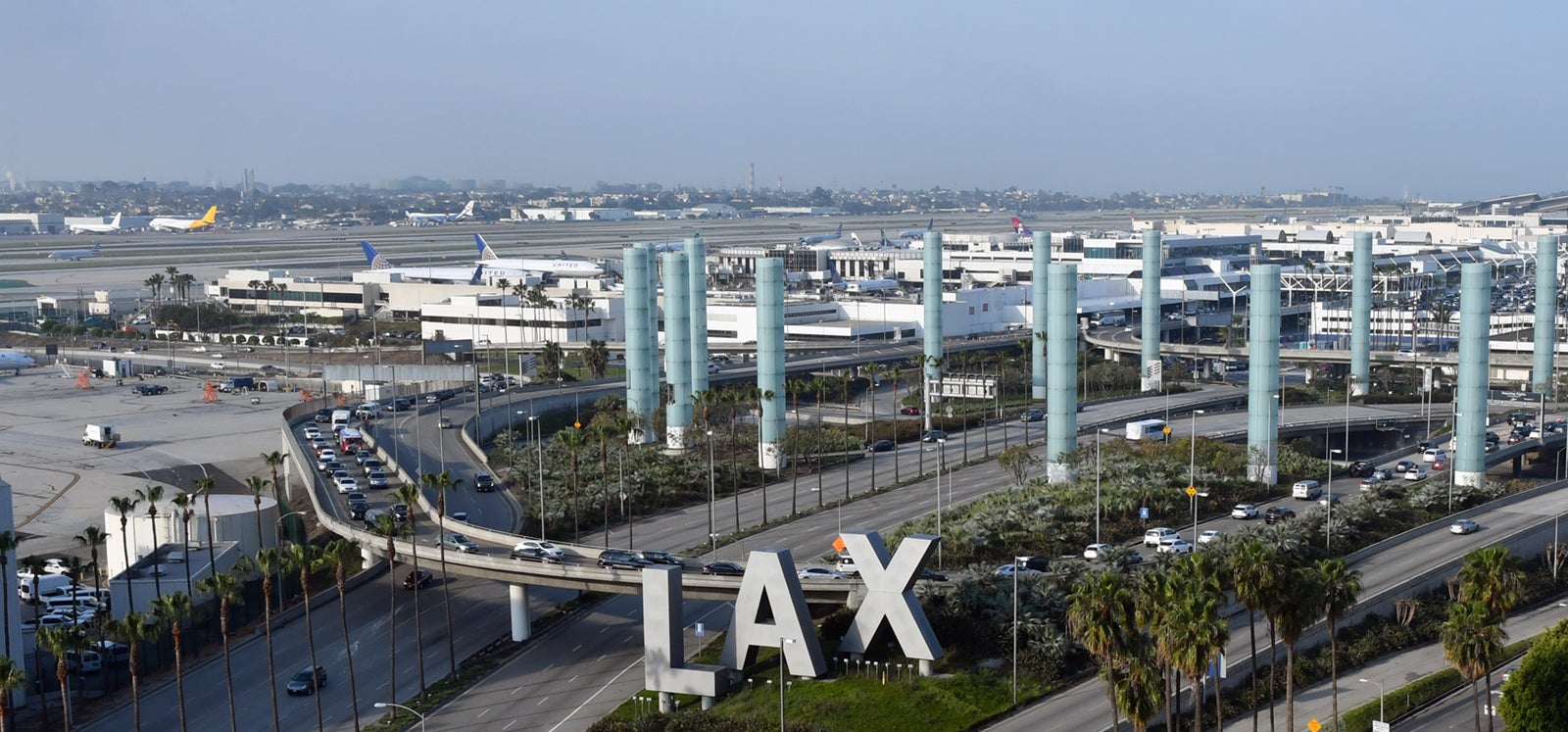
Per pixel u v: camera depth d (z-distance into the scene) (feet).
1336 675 511.81
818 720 486.38
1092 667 524.93
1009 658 524.11
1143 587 435.12
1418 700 516.32
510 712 523.29
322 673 564.30
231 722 519.60
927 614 547.49
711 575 569.23
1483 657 444.96
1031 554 646.74
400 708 531.50
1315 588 438.81
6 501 585.63
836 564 620.49
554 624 618.44
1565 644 474.49
